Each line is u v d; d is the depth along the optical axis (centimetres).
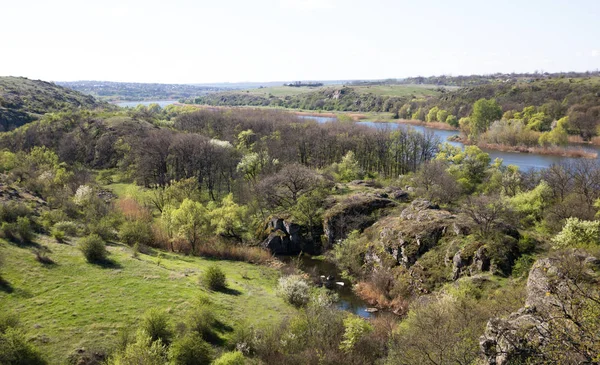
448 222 5425
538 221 6431
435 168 8388
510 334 1909
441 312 3275
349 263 6047
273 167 9588
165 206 6775
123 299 3819
